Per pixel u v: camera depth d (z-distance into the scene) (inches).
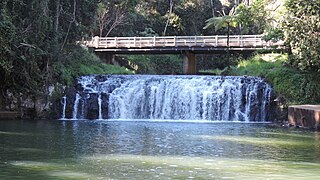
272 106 1282.0
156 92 1364.4
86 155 585.0
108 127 993.5
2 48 1116.5
